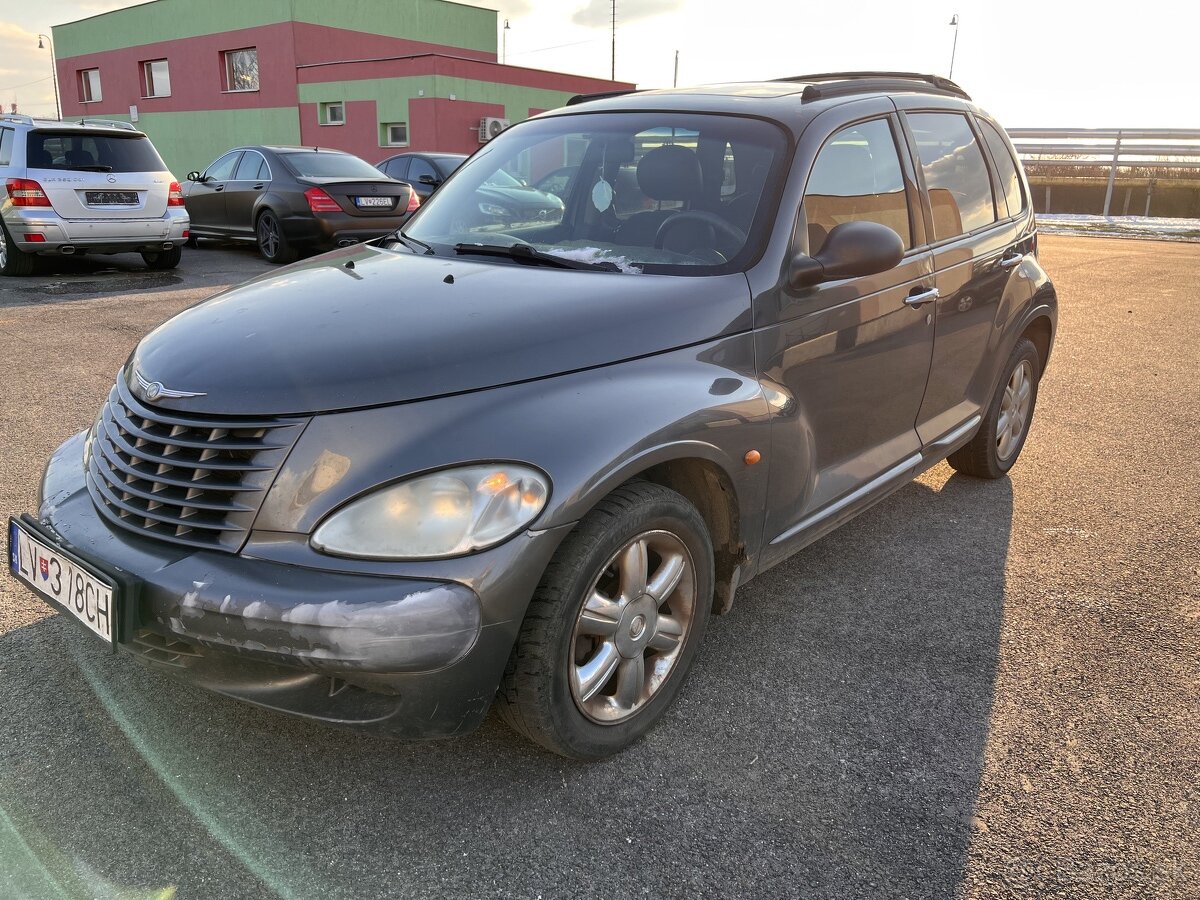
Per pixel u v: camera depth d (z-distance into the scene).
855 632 3.03
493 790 2.22
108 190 9.52
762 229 2.70
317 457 1.95
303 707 1.97
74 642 2.79
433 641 1.85
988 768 2.35
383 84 25.64
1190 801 2.23
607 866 1.99
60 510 2.26
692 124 3.06
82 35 34.06
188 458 2.04
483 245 2.95
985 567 3.54
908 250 3.30
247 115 29.44
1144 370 6.80
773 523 2.71
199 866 1.96
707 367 2.43
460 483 1.91
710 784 2.27
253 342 2.20
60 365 6.04
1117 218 21.97
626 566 2.23
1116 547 3.73
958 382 3.76
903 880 1.97
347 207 10.92
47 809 2.11
